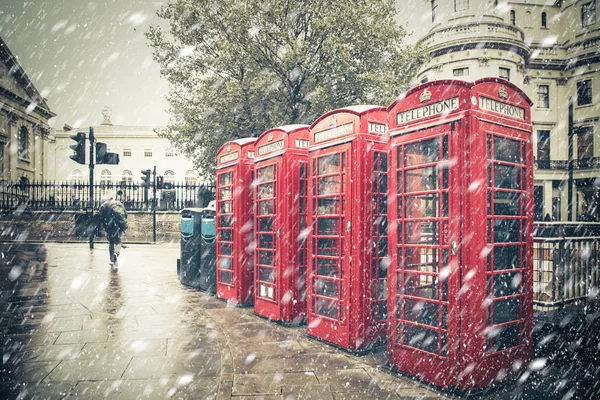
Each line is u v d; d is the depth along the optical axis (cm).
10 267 1130
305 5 1275
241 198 714
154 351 459
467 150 357
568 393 355
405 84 1349
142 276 1009
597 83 3091
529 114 418
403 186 420
